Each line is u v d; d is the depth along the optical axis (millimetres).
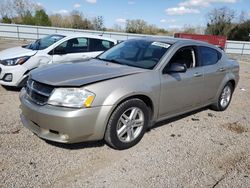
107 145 4035
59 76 3729
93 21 40125
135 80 3916
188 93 4832
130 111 3945
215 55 5676
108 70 4051
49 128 3480
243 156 4074
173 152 4020
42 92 3574
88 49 7906
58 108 3414
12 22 39469
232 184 3338
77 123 3396
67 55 7359
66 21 39938
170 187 3178
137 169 3498
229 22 46469
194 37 26797
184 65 4324
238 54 28000
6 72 6480
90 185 3119
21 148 3787
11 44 21031
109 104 3570
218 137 4707
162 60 4395
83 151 3834
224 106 6195
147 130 4723
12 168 3320
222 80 5793
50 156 3648
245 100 7531
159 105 4297
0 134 4156
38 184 3070
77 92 3443
